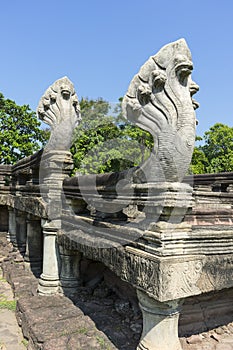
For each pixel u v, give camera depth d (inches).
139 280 107.7
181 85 109.2
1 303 202.4
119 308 165.6
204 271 106.0
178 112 106.7
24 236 329.1
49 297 184.5
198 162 627.5
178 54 106.7
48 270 197.2
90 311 165.0
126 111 111.7
